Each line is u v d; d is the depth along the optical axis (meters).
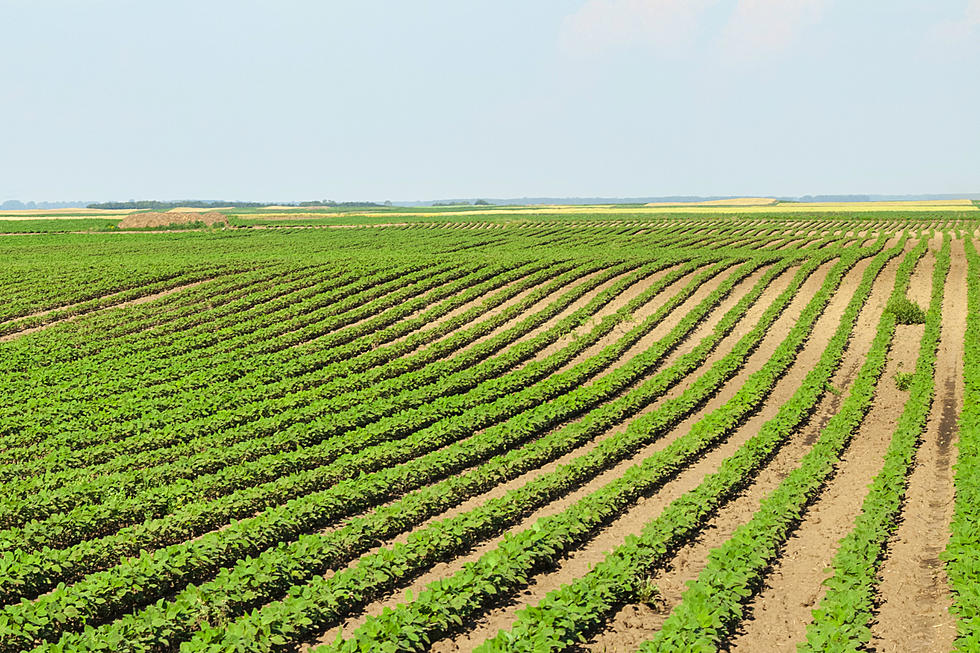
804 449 26.33
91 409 28.20
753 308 51.78
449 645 14.01
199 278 58.88
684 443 25.25
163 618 13.55
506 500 19.75
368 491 20.84
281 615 13.59
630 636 14.27
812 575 16.75
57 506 19.52
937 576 16.44
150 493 20.16
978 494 19.05
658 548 16.89
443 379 34.06
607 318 47.59
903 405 31.58
